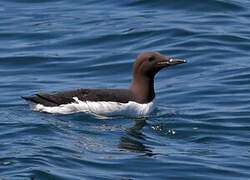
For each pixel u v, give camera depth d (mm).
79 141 12672
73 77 17922
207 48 19484
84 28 21391
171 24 21312
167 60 15117
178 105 15719
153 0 23500
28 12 23094
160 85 17328
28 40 20625
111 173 10930
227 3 22906
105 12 22875
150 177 10828
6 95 16312
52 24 21828
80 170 10984
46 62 18891
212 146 12656
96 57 19188
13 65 18703
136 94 15117
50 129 13320
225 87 16766
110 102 14641
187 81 17469
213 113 14914
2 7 23641
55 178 10500
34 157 11383
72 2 24141
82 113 14562
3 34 21047
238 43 19750
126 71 18297
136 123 14336
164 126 14086
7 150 11812
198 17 21984
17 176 10453
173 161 11625
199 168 11297
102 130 13625
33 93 16469
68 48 19969
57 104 14641
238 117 14531
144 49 19719
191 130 13758
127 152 12102
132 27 21219
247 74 17500
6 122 13719
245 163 11594
